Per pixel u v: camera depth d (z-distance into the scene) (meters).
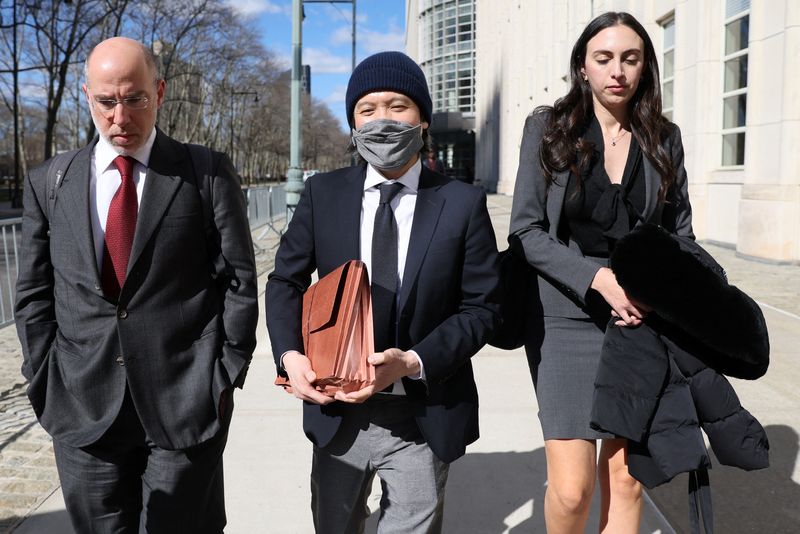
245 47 46.53
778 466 3.52
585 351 2.28
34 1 28.66
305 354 1.97
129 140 2.02
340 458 2.16
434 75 75.81
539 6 28.17
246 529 3.05
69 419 2.11
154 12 34.47
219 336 2.23
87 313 2.10
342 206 2.13
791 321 6.54
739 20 12.05
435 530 2.14
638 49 2.22
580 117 2.30
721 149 12.91
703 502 2.10
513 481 3.48
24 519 3.10
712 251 11.97
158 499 2.17
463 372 2.17
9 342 6.84
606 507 2.40
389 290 2.05
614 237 2.25
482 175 57.88
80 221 2.07
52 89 31.89
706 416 2.10
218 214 2.20
